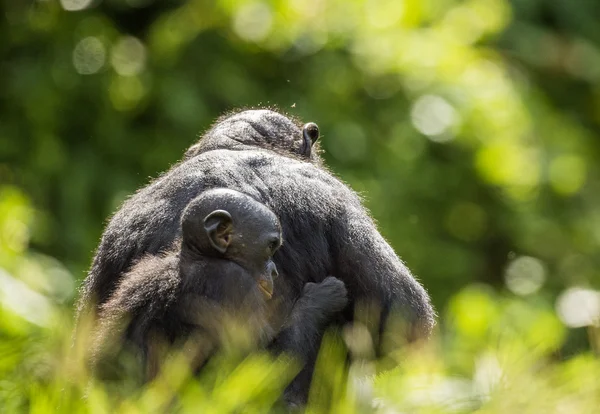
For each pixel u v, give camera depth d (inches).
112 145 658.2
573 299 588.4
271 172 303.1
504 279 738.8
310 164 318.3
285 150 335.6
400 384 302.7
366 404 285.7
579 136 793.6
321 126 670.5
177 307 267.3
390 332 298.5
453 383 308.8
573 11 807.7
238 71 673.0
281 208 297.9
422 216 701.9
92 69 665.6
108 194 645.3
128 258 294.2
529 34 786.8
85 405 258.7
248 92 668.7
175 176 302.0
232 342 263.9
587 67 796.6
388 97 697.0
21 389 287.7
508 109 711.7
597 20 820.6
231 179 296.8
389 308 298.8
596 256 767.7
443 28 716.7
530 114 741.3
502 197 737.0
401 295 301.0
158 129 661.3
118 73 664.4
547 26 814.5
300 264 296.4
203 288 267.1
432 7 722.2
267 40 671.1
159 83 660.7
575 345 420.5
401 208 679.7
